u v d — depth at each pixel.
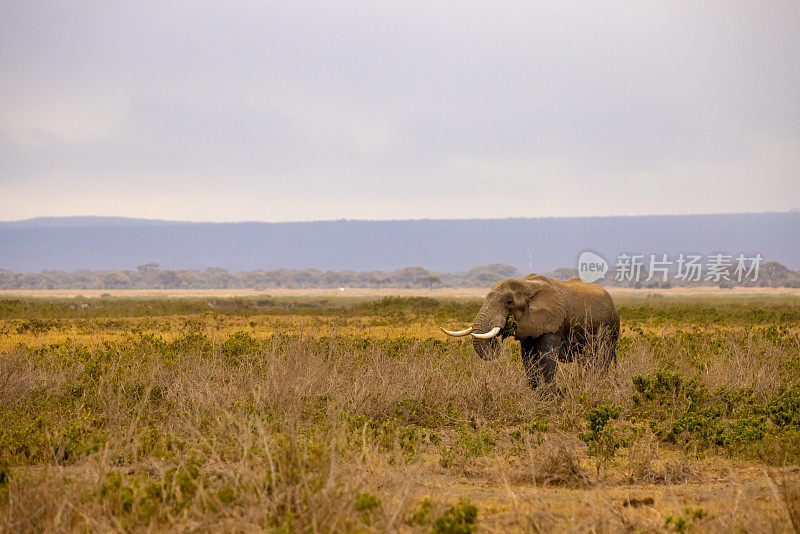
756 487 9.62
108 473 8.58
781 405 13.84
